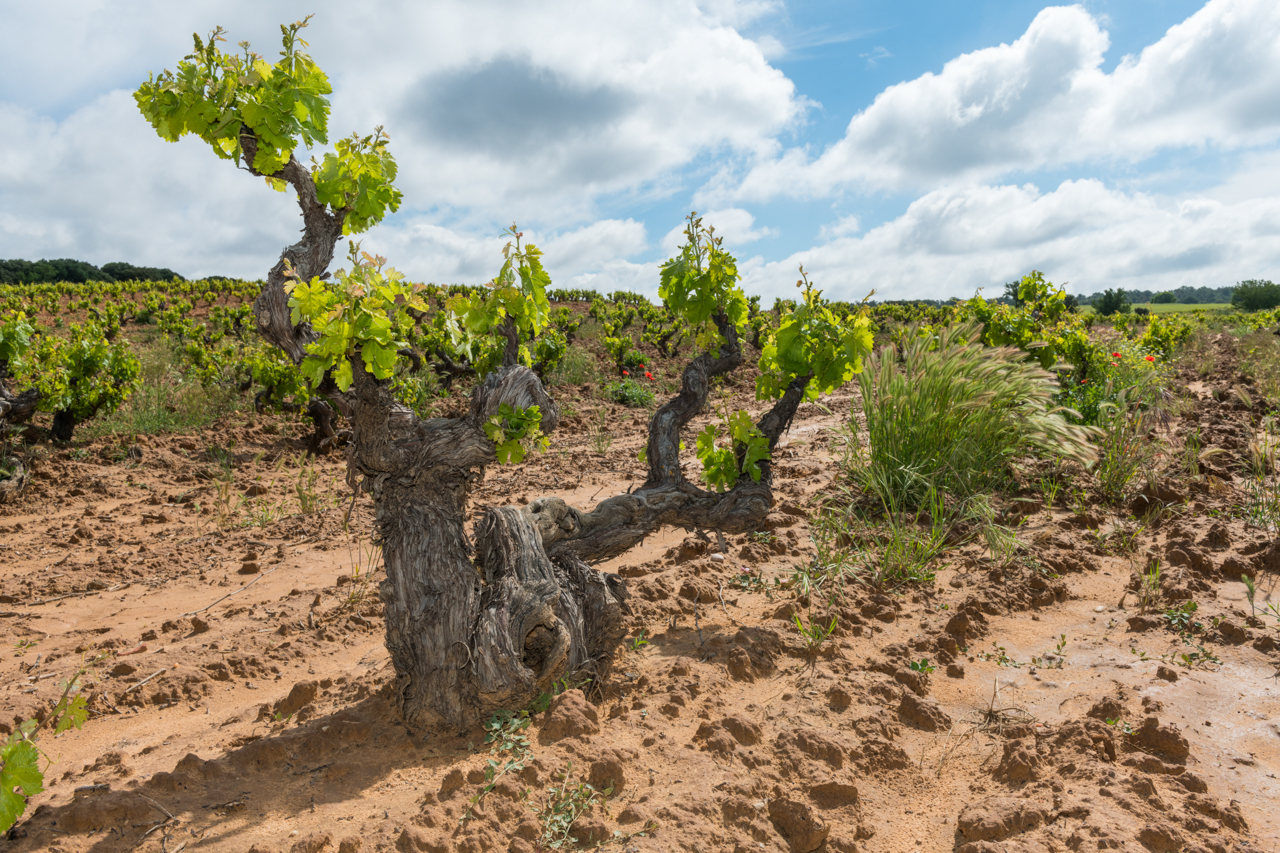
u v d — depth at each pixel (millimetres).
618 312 31234
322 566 5504
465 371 13633
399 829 2244
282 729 3062
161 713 3338
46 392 8945
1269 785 2551
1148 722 2779
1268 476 6324
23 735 2082
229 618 4504
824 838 2307
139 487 7992
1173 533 5125
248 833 2303
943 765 2775
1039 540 5184
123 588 5117
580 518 3717
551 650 3018
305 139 2908
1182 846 2160
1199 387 12281
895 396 6152
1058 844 2188
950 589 4516
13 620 4531
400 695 2967
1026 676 3451
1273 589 4242
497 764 2605
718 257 4262
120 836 2289
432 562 2982
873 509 5875
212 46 2850
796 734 2812
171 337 21578
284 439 10648
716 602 4348
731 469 4332
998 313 9125
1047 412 6309
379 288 2729
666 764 2662
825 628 3885
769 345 4660
